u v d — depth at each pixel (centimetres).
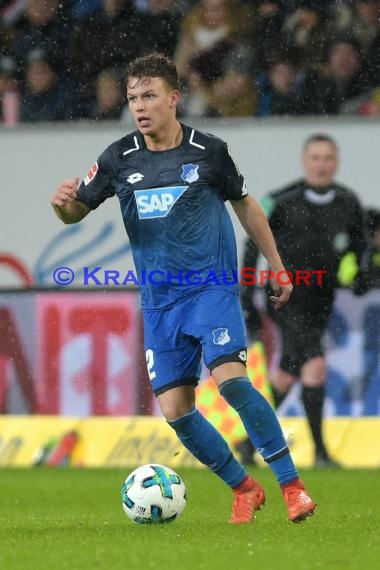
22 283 4022
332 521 2305
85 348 3988
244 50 4475
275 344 3916
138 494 2244
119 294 3972
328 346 3906
